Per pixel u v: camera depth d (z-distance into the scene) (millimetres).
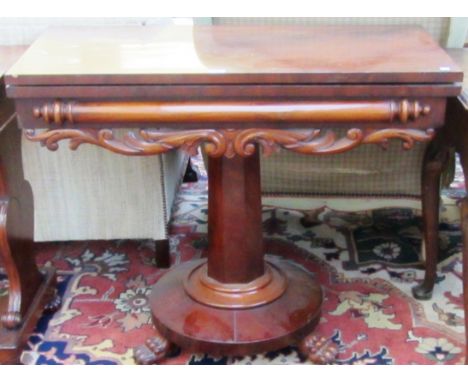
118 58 1188
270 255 1853
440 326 1564
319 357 1426
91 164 1702
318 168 1756
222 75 1072
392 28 1454
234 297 1465
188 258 1904
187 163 2316
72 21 1685
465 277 1244
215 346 1383
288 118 1102
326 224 2098
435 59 1149
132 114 1104
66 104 1104
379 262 1861
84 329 1578
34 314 1505
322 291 1553
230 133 1130
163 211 1765
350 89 1077
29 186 1528
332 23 1645
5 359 1409
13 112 1396
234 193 1381
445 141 1382
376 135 1124
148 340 1465
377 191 1788
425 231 1611
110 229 1791
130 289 1744
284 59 1169
